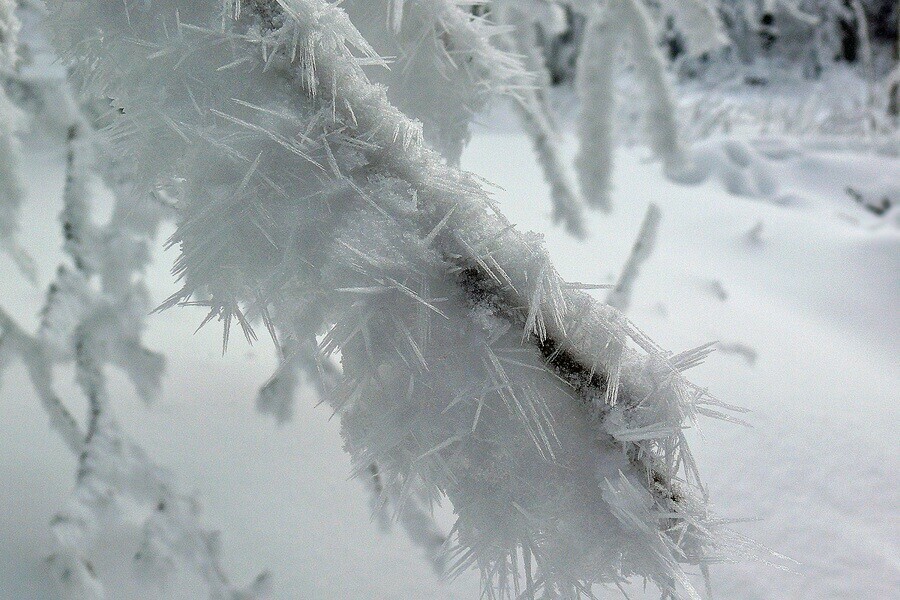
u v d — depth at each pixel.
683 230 1.46
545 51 2.64
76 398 0.63
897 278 1.31
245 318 0.28
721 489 0.73
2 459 0.54
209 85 0.26
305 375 0.62
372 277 0.25
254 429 0.64
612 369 0.25
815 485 0.75
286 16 0.26
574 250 1.25
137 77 0.27
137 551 0.50
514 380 0.25
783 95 3.29
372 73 0.33
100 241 0.59
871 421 0.88
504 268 0.25
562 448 0.26
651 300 1.11
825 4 3.48
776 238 1.45
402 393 0.26
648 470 0.26
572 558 0.26
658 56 1.33
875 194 1.82
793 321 1.15
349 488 0.59
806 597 0.60
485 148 1.79
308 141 0.25
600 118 1.30
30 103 0.58
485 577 0.29
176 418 0.63
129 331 0.58
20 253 0.59
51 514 0.50
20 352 0.54
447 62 0.34
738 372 0.95
